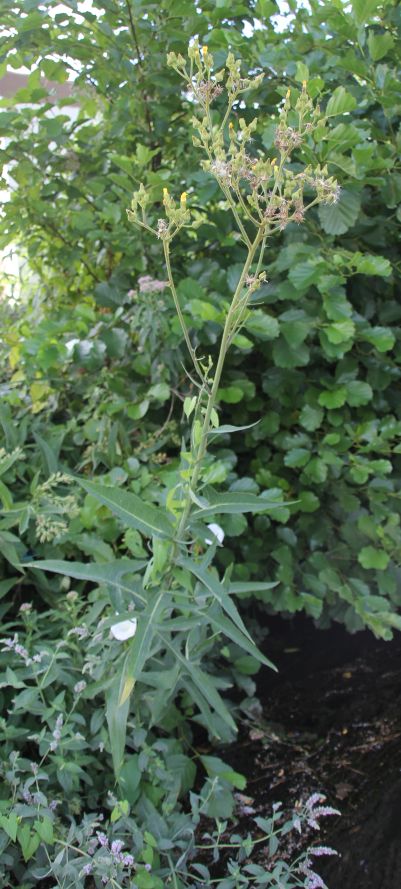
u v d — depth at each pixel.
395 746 2.14
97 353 2.34
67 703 1.80
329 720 2.28
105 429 2.28
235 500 1.44
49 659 1.74
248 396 2.27
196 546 1.97
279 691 2.42
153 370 2.36
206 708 1.62
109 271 2.92
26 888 1.49
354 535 2.34
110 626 1.60
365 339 2.19
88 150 2.61
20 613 1.90
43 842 1.46
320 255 2.18
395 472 2.49
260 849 1.80
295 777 2.05
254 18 2.41
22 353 2.49
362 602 2.21
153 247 2.37
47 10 2.19
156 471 2.19
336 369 2.28
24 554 2.12
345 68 2.10
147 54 2.33
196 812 1.63
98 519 2.00
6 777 1.51
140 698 1.75
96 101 2.68
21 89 2.47
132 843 1.59
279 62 2.15
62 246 2.78
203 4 2.37
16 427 2.34
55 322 2.49
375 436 2.22
